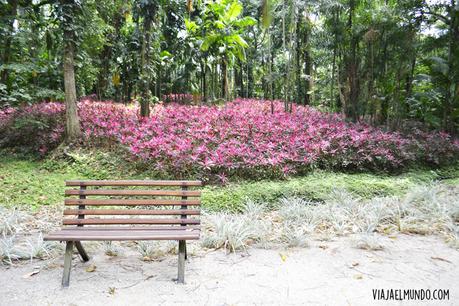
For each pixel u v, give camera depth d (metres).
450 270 3.10
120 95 16.17
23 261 3.28
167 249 3.57
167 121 8.06
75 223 3.02
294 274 3.04
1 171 7.02
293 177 6.32
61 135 8.15
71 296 2.62
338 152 6.80
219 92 16.84
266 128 7.34
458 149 7.92
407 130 9.08
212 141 6.82
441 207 4.54
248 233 3.78
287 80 10.80
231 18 13.47
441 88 9.21
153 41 10.13
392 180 6.14
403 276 2.98
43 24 9.64
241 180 6.09
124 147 6.89
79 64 8.41
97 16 11.20
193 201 3.17
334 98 13.40
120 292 2.70
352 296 2.65
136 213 3.10
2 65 8.17
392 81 9.71
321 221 4.39
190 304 2.53
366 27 9.34
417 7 8.97
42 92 9.22
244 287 2.80
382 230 4.10
